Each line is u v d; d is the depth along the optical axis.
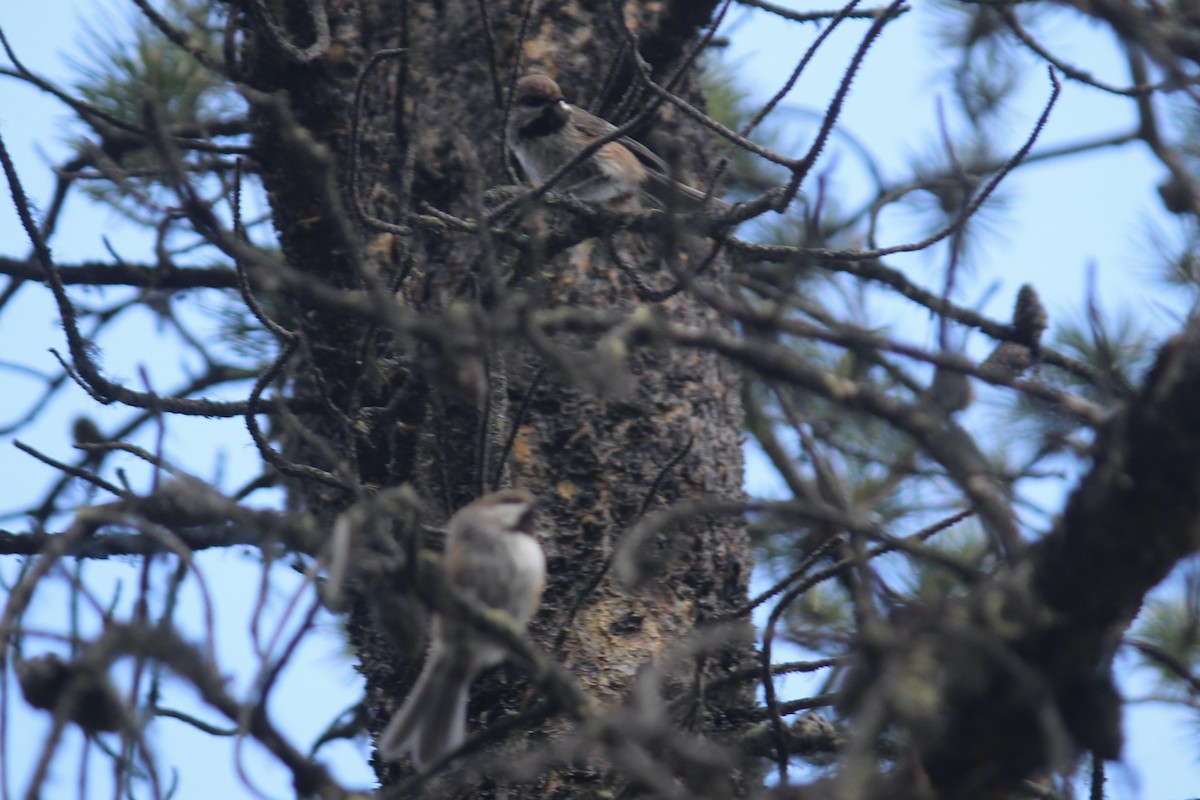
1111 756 5.20
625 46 8.57
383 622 5.73
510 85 7.50
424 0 9.29
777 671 7.52
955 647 4.97
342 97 8.50
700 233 7.12
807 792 5.05
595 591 7.91
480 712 7.52
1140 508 4.97
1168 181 7.67
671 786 4.98
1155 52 5.21
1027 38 7.55
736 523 8.52
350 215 8.30
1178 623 8.24
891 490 10.05
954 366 5.36
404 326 5.20
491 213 7.20
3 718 5.25
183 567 5.59
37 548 7.66
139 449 6.72
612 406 8.25
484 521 7.09
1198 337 5.04
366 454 8.02
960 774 5.30
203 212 5.48
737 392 8.99
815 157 6.79
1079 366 9.05
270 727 5.40
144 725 5.06
